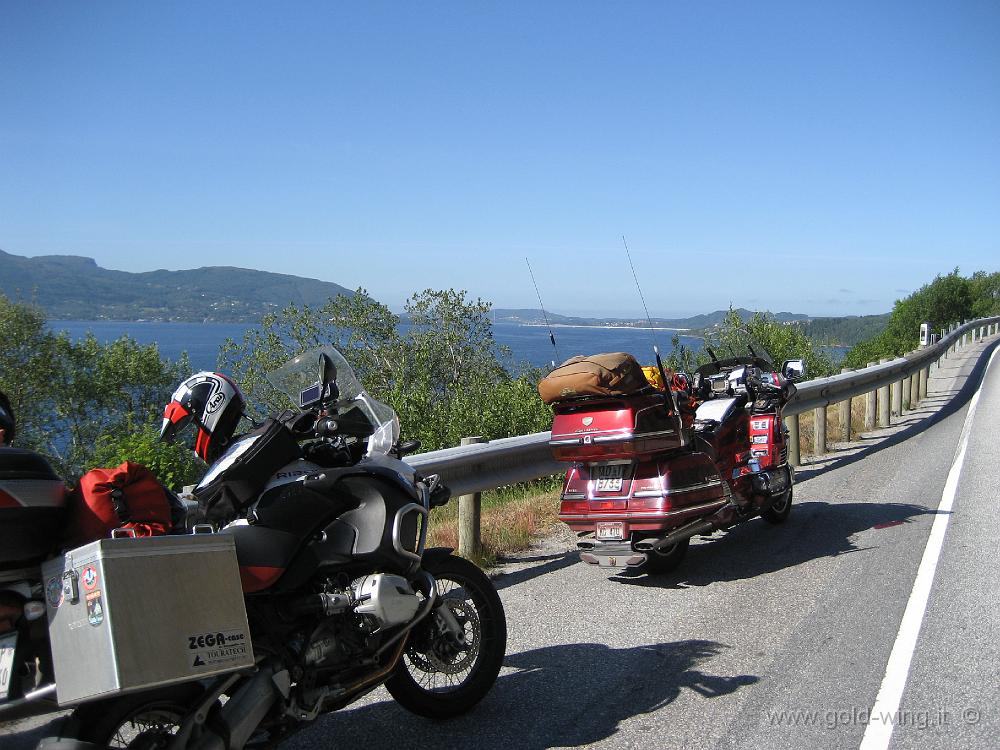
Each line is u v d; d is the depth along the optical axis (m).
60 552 3.10
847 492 10.23
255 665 3.44
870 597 6.10
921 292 58.00
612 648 5.34
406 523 4.15
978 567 6.71
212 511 3.69
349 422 4.07
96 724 3.01
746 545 7.96
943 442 13.84
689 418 6.90
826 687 4.57
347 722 4.39
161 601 2.96
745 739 4.00
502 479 7.67
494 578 7.09
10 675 2.89
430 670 4.33
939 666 4.78
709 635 5.50
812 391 13.33
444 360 24.20
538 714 4.40
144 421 25.70
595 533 6.81
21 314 26.23
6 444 3.48
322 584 3.80
